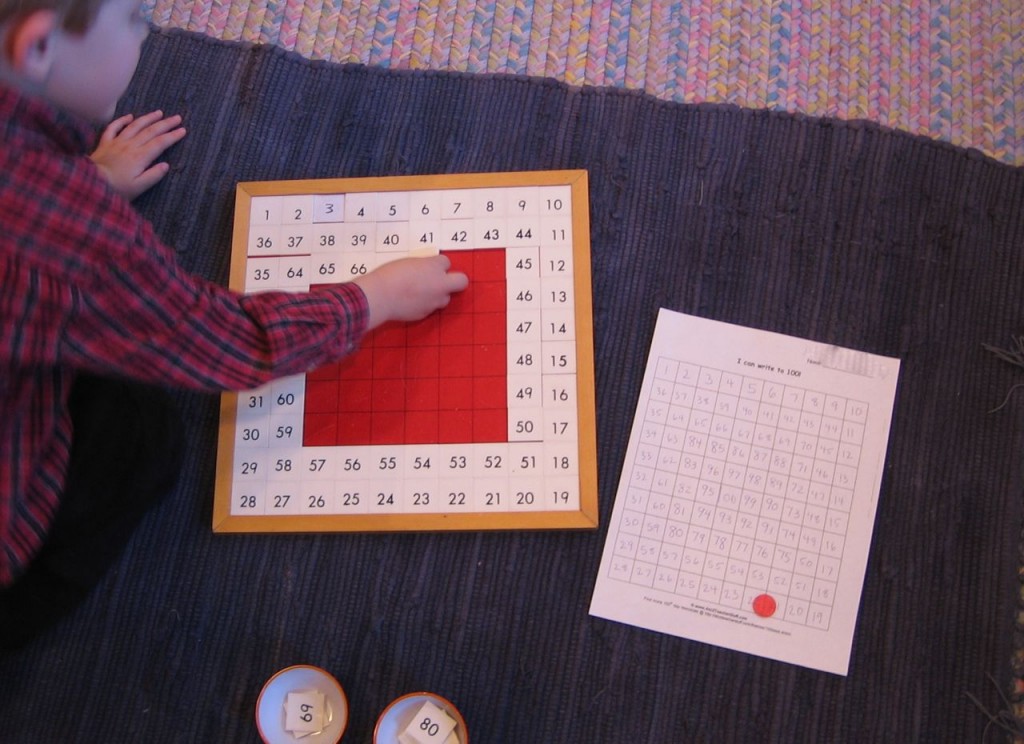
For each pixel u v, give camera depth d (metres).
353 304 0.75
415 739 0.76
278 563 0.84
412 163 0.91
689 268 0.87
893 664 0.80
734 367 0.85
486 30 0.94
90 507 0.76
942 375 0.85
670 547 0.82
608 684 0.80
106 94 0.69
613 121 0.90
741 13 0.94
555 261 0.86
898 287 0.86
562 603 0.82
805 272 0.87
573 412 0.83
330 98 0.93
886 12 0.93
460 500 0.82
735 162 0.89
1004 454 0.84
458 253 0.87
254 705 0.81
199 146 0.92
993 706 0.79
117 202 0.63
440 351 0.85
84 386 0.77
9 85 0.61
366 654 0.82
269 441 0.84
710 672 0.80
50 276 0.60
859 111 0.91
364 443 0.84
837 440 0.84
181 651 0.82
